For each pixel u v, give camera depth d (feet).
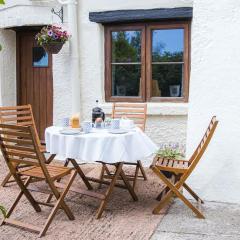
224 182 16.05
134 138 15.16
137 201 16.39
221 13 15.60
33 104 25.72
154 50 22.31
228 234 13.04
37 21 23.94
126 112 20.35
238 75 15.64
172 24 21.72
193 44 16.01
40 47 25.27
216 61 15.83
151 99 22.41
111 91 23.26
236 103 15.72
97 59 23.08
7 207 15.66
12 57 25.89
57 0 23.34
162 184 18.72
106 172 19.45
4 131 13.75
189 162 15.93
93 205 15.97
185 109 21.39
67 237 12.98
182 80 21.97
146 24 22.16
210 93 16.01
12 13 24.40
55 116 24.40
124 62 22.89
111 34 22.95
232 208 15.46
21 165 17.87
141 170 19.22
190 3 20.92
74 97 23.35
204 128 16.19
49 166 15.23
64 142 14.96
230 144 15.89
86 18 23.06
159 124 22.16
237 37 15.52
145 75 22.43
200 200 15.71
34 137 13.09
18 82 26.08
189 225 13.80
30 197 14.92
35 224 14.14
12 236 13.14
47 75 25.17
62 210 15.42
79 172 17.28
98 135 14.75
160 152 18.88
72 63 23.18
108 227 13.73
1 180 19.29
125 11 21.95
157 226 13.76
